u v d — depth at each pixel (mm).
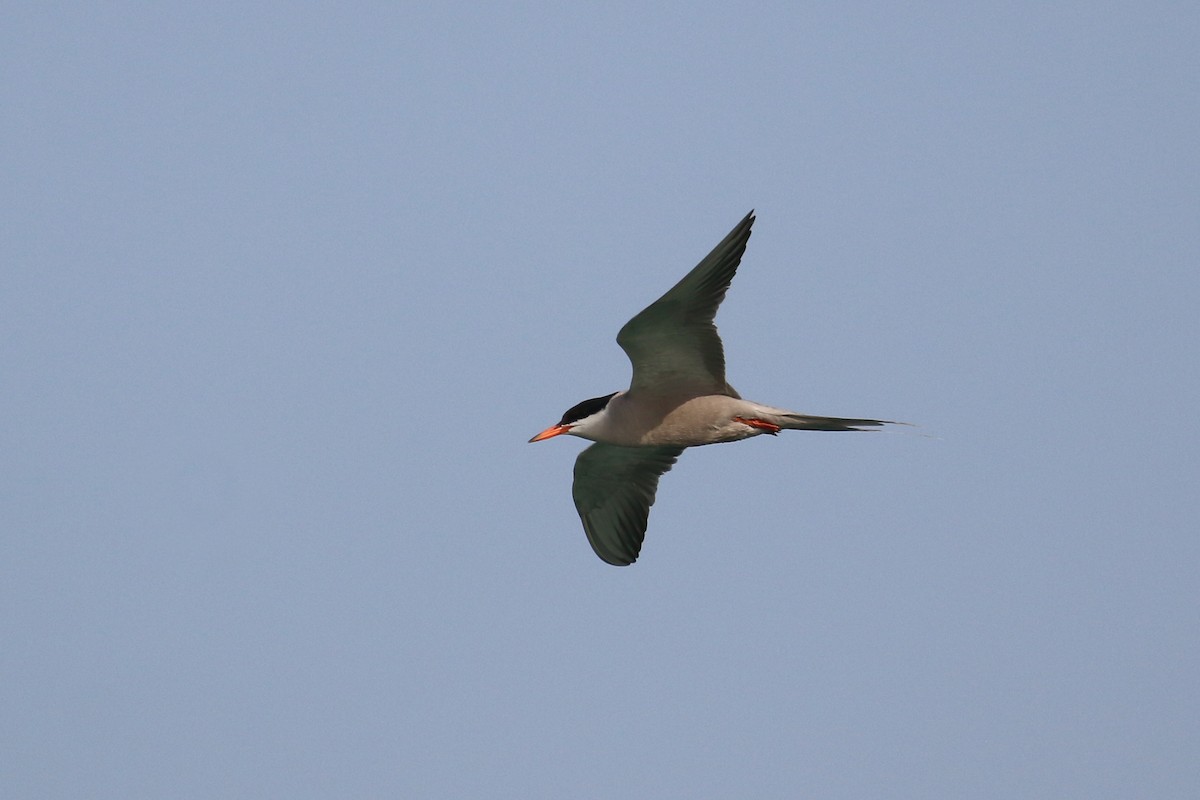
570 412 15906
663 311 14289
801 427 14953
